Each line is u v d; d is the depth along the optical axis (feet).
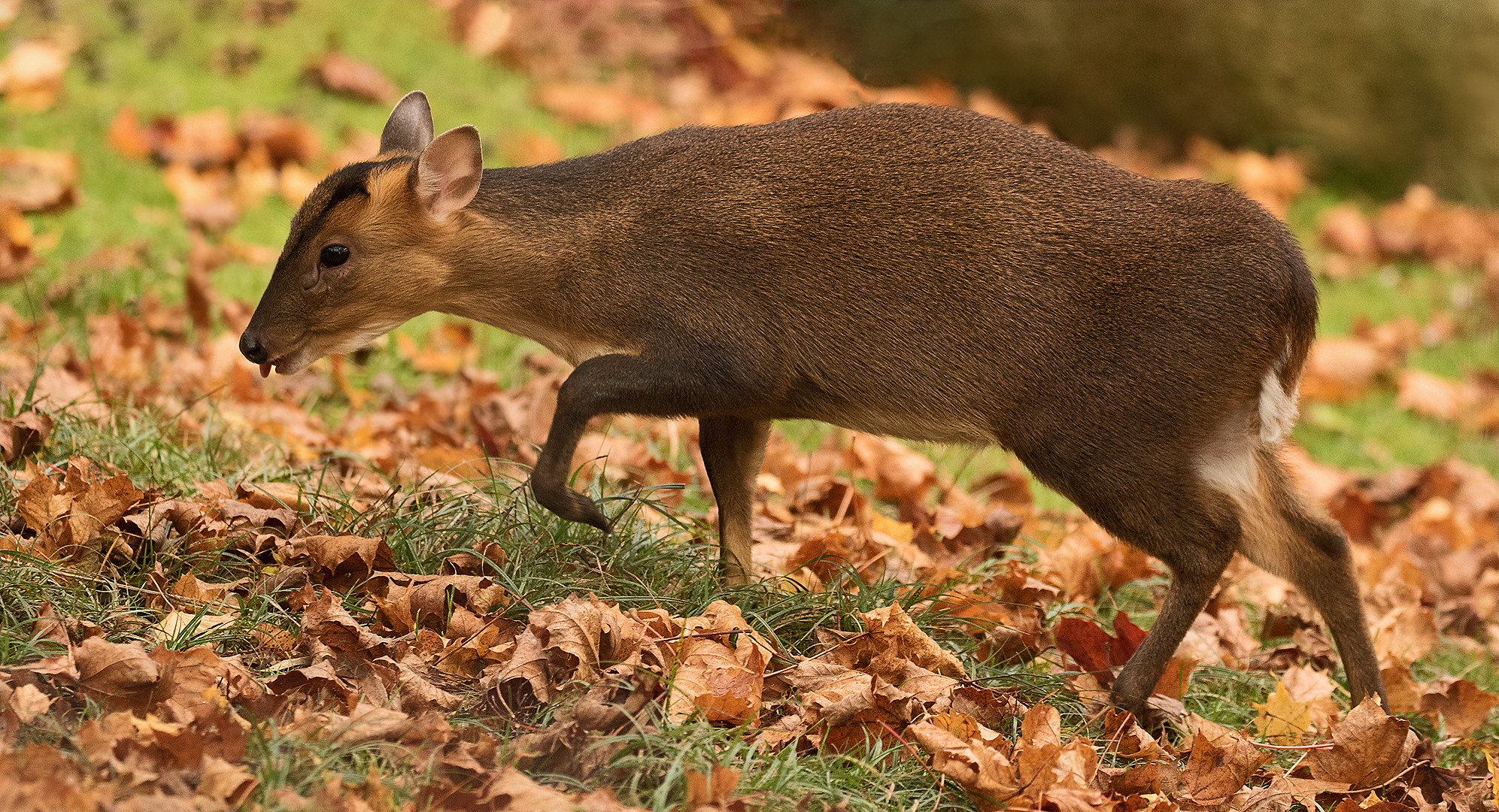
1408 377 51.98
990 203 24.75
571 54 65.41
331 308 25.48
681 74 65.82
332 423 36.22
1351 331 56.18
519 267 25.39
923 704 22.45
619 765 18.71
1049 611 29.22
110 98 51.88
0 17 54.44
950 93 63.62
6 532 23.70
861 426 26.00
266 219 47.32
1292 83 70.85
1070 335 24.52
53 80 50.88
